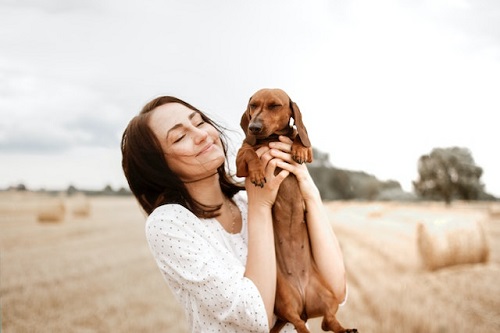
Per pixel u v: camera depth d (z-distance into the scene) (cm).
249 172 251
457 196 6147
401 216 2003
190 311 245
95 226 2012
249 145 275
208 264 230
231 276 230
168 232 235
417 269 1064
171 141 251
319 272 285
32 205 2966
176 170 260
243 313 225
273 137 296
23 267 1075
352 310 735
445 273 1021
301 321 262
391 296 800
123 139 276
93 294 865
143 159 256
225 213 270
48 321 709
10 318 715
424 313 693
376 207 2578
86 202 2594
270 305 235
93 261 1177
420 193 5838
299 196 286
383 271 1031
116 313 758
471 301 770
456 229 1088
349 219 2102
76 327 689
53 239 1564
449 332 625
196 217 247
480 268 1068
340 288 272
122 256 1256
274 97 294
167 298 851
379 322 672
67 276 1000
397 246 1341
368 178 7088
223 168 283
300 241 285
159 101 272
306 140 273
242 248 261
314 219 272
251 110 302
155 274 1041
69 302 810
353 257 1205
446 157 5706
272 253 242
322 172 6272
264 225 245
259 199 249
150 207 274
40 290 874
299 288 278
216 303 227
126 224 2133
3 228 1834
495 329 632
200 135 253
